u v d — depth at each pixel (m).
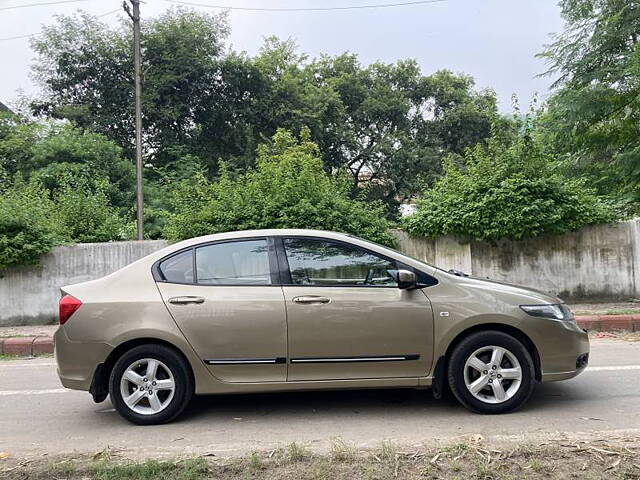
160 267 5.12
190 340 4.89
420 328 4.92
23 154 23.67
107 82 28.94
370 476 3.53
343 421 4.96
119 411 4.98
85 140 24.27
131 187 24.61
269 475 3.61
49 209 12.76
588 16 14.21
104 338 4.90
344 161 36.38
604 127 13.03
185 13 29.95
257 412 5.30
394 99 36.44
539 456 3.78
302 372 4.91
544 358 4.99
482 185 11.49
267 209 11.21
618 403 5.29
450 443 4.08
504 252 11.50
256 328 4.88
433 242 11.70
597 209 11.38
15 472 3.82
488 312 4.93
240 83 30.34
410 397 5.65
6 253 10.88
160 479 3.58
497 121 12.55
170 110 28.08
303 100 31.95
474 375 5.02
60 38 28.42
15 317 11.25
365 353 4.91
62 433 4.90
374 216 11.71
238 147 30.38
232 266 5.10
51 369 7.72
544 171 11.59
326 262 5.10
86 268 11.45
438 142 37.66
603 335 9.01
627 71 12.43
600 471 3.54
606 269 11.37
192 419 5.14
